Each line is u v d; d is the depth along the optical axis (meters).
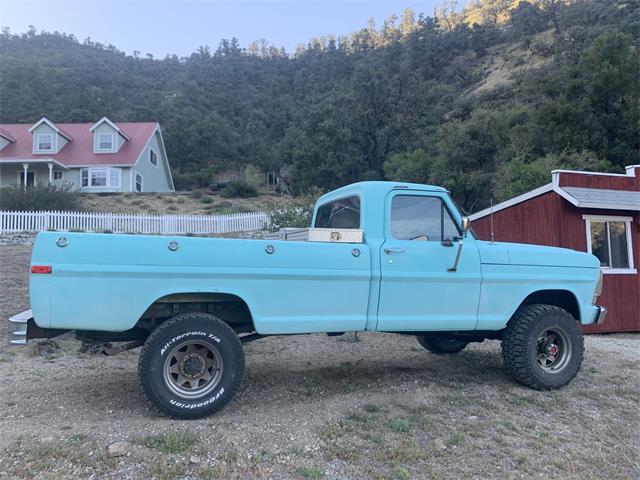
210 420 4.43
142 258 4.36
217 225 24.39
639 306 12.51
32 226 20.39
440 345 7.17
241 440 4.07
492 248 5.71
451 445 4.27
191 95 85.56
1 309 9.36
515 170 24.11
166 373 4.40
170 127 62.62
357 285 5.04
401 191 5.49
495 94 57.19
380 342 7.91
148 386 4.32
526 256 5.86
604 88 26.89
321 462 3.86
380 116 45.62
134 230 22.53
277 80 106.25
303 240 5.26
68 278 4.20
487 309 5.61
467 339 6.31
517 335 5.69
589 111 27.19
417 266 5.29
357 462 3.89
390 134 44.75
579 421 4.96
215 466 3.67
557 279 5.98
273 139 74.94
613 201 11.88
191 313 4.60
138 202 32.62
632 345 9.33
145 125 41.69
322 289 4.91
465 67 91.00
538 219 12.59
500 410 5.08
